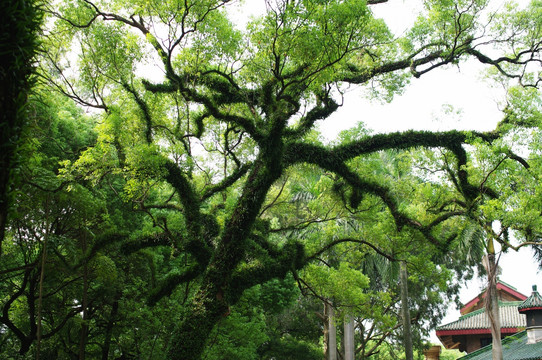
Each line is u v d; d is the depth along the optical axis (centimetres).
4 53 359
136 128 1474
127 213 1892
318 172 1684
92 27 1455
